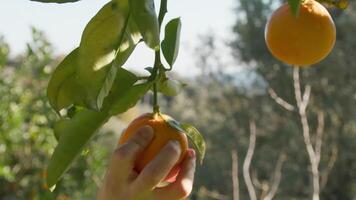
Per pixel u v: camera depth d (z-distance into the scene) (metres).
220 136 6.80
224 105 7.11
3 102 2.86
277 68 6.49
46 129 2.98
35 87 3.03
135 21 0.69
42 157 3.02
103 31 0.72
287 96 6.34
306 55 0.81
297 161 6.13
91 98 0.72
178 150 0.75
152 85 0.77
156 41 0.70
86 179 3.02
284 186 6.08
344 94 6.18
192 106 7.48
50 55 3.05
